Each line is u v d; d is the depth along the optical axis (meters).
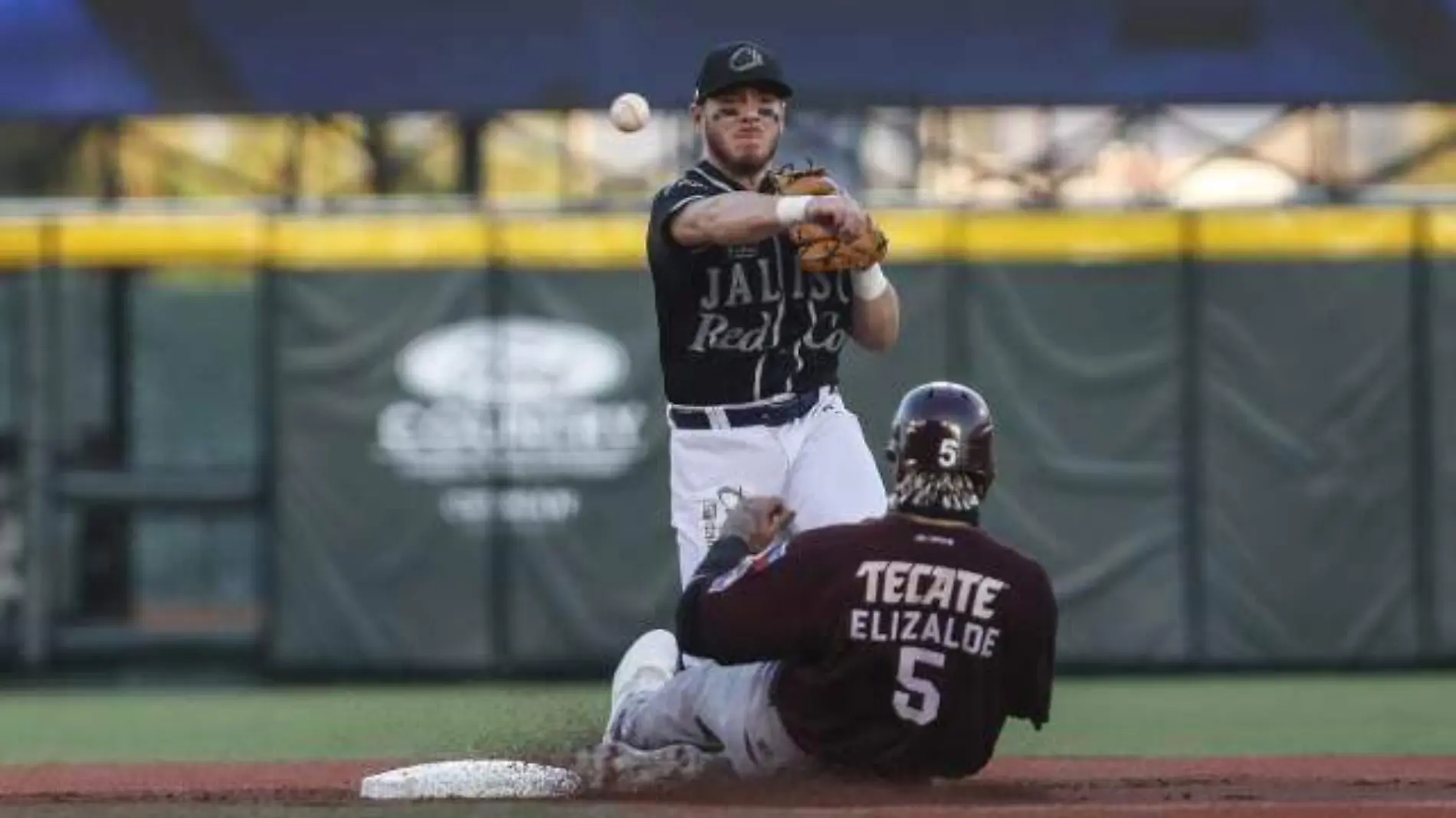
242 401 58.22
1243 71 51.28
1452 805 21.36
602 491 54.12
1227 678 53.78
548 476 54.16
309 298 54.38
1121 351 54.25
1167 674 54.12
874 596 22.36
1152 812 20.83
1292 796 24.78
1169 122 56.03
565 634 53.94
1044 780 27.30
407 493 54.25
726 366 26.16
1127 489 54.22
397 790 24.64
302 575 54.19
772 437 26.33
